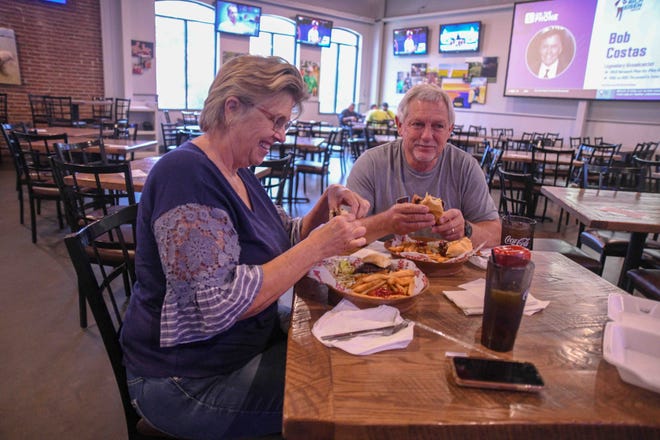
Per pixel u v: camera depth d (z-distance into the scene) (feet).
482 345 2.73
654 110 24.30
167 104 31.86
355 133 31.30
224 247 2.85
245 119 3.14
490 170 14.90
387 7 37.91
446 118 5.27
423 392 2.23
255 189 3.95
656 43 23.12
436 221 4.20
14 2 22.33
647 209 7.39
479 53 32.24
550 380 2.39
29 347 6.71
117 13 25.54
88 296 3.27
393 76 38.50
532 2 28.02
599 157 19.57
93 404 5.58
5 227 12.25
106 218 4.13
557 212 17.99
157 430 3.26
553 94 27.91
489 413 2.09
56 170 7.86
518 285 2.54
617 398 2.26
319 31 35.45
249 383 3.22
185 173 2.91
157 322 3.13
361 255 4.10
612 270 11.39
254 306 2.87
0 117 22.80
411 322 2.89
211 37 31.99
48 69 23.91
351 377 2.34
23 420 5.25
